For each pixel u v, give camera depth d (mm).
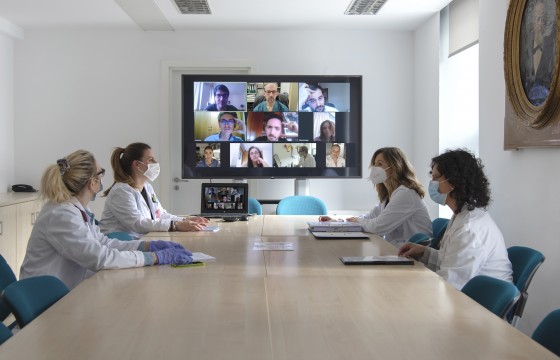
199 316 1770
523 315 3637
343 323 1694
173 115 6598
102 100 6449
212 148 6223
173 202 6598
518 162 3723
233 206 4523
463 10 5199
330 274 2402
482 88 4281
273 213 6570
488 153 4184
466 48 5152
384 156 4086
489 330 1623
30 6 5461
